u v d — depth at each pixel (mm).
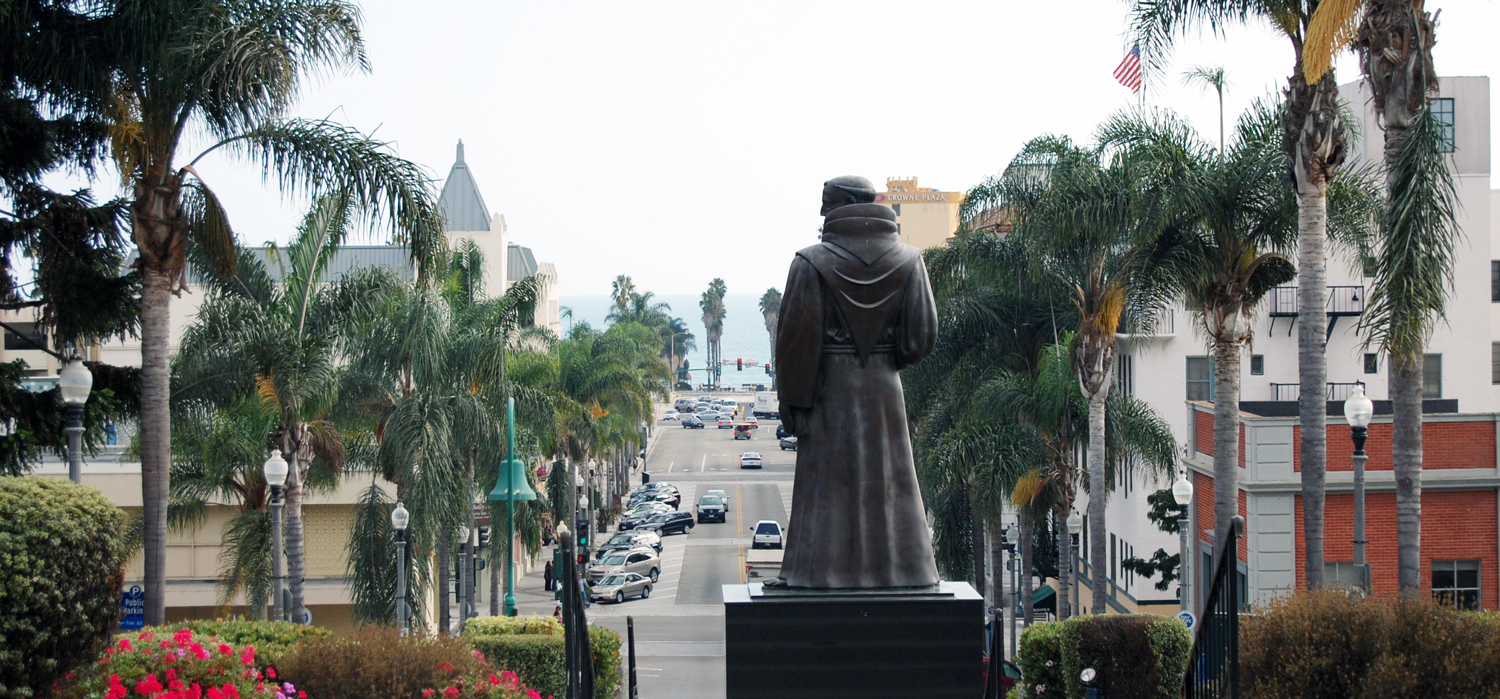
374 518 29234
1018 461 28938
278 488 21141
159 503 17672
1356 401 17203
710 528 67438
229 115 18312
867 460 10078
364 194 18922
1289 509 24062
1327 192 21797
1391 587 24094
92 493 10578
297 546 24984
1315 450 18828
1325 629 13422
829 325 10086
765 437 121688
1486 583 23844
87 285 18547
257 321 23562
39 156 17906
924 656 9852
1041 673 17672
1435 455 23844
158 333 17766
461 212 69562
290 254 25891
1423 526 23859
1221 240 21891
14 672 9438
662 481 87875
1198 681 11070
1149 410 29438
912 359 10125
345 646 12789
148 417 17672
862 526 10055
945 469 29844
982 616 9852
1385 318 15195
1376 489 24062
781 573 10312
